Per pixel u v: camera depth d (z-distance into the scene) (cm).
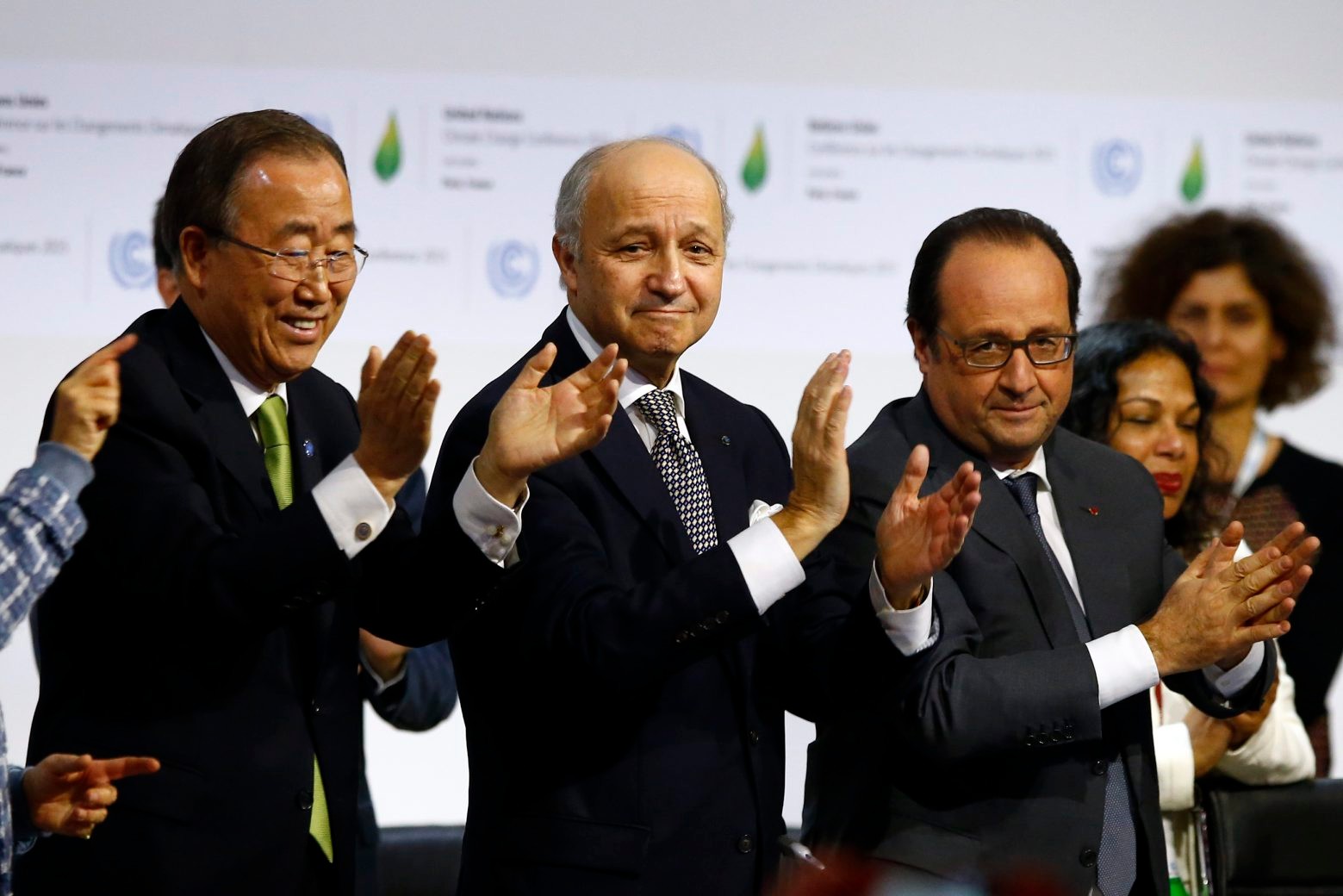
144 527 726
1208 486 1241
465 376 1456
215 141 772
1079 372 1202
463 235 1459
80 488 641
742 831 799
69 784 683
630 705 787
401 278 1449
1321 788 1139
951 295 855
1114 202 1540
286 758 763
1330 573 1537
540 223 1469
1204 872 1081
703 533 820
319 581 707
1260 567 800
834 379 751
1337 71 1567
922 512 773
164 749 740
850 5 1503
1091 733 795
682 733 793
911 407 903
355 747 802
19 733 1352
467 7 1464
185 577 710
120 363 757
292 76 1446
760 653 840
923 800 822
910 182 1509
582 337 841
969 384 851
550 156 1473
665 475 826
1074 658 801
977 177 1520
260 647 765
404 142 1455
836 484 753
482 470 725
